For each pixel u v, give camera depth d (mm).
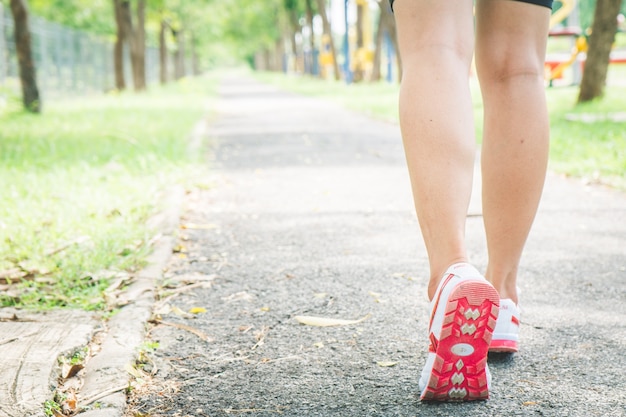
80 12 32656
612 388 2037
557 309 2762
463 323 1677
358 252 3734
